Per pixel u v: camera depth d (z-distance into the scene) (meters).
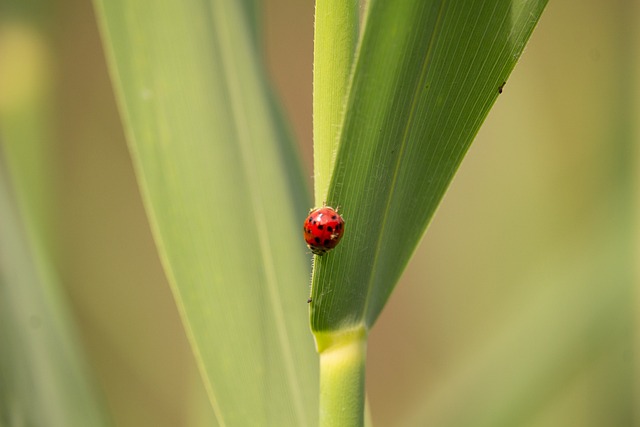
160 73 0.28
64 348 0.31
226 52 0.29
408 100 0.24
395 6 0.23
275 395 0.27
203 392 0.33
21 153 0.34
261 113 0.29
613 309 0.34
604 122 0.37
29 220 0.32
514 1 0.24
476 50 0.24
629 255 0.35
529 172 0.42
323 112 0.24
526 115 0.44
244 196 0.28
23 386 0.31
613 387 0.34
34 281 0.31
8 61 0.34
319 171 0.25
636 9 0.38
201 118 0.28
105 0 0.28
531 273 0.40
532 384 0.34
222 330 0.27
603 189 0.37
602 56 0.41
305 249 0.28
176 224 0.28
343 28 0.24
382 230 0.25
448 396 0.35
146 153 0.28
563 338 0.34
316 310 0.25
